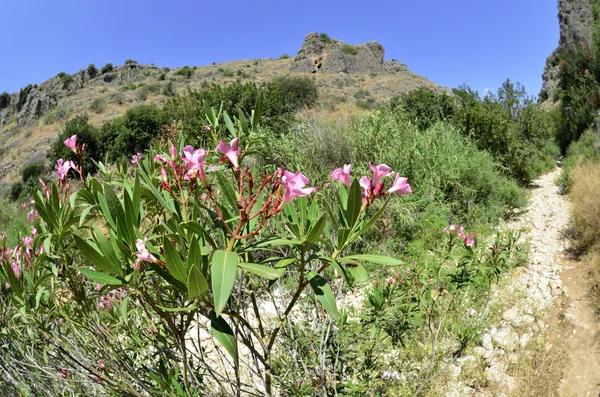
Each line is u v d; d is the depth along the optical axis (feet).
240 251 4.58
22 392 6.63
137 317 7.78
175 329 5.03
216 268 3.72
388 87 127.75
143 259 4.26
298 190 4.08
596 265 15.96
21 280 6.13
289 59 187.83
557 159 42.09
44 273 5.91
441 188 24.93
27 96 165.48
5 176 106.93
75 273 6.03
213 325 4.25
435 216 21.24
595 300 13.83
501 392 11.17
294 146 23.15
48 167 91.86
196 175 4.69
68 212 5.81
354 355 9.02
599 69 42.29
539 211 25.58
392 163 22.90
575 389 10.93
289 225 4.52
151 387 5.84
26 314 6.02
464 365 11.82
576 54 46.39
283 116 30.27
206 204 6.72
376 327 9.08
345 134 24.27
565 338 12.78
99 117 125.59
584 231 18.78
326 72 150.71
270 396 5.40
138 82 165.89
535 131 39.14
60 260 5.79
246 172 4.53
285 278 11.17
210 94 53.06
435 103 47.55
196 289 3.78
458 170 24.62
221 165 6.45
